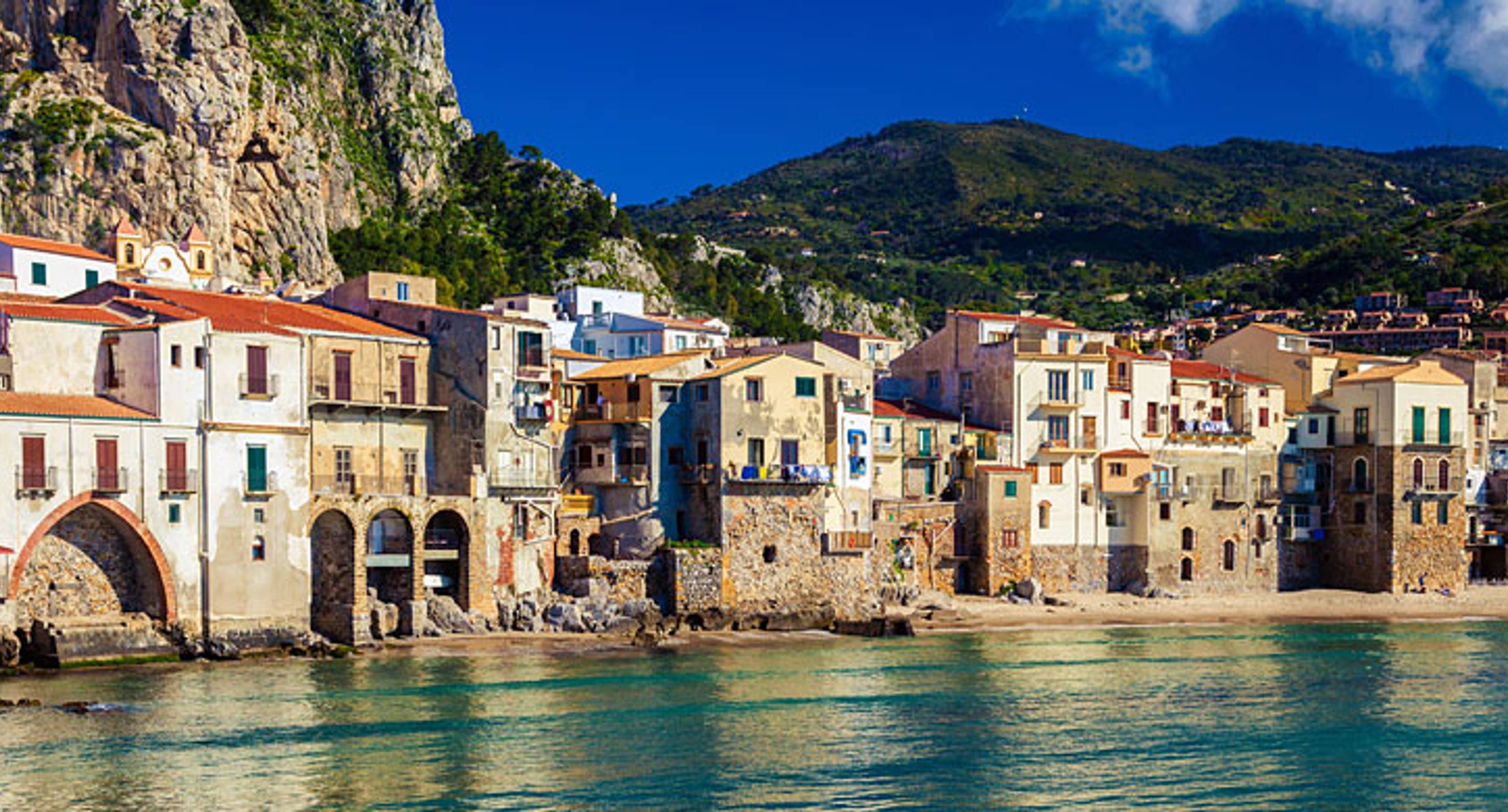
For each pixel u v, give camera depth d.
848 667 100.81
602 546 120.75
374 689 87.31
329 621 101.81
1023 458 143.75
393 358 108.81
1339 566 159.88
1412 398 157.25
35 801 63.31
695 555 117.12
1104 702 89.38
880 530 132.50
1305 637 124.06
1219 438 153.38
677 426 122.06
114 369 93.38
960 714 85.06
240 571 95.94
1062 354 145.50
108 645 90.44
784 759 73.50
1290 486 159.75
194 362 94.12
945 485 141.12
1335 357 167.12
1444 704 89.81
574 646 105.38
